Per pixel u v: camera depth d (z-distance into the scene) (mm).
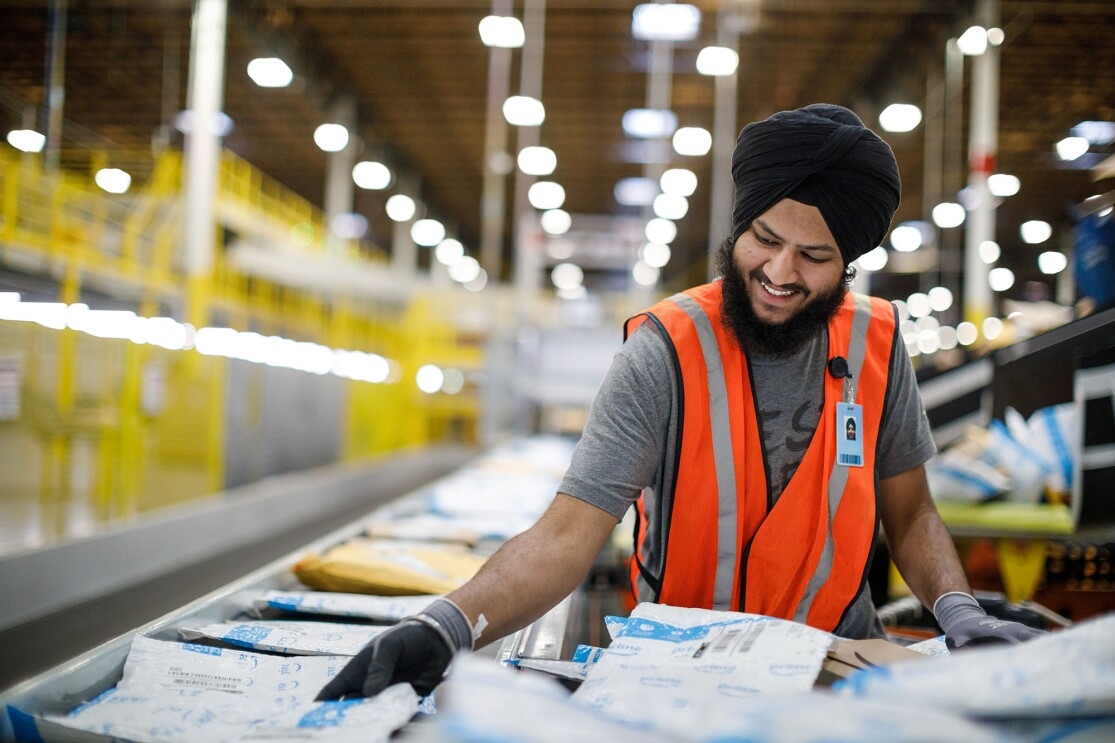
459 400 20766
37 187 7695
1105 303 2396
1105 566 2418
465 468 4512
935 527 1338
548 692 693
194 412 7715
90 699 1056
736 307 1205
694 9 10906
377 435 15258
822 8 12344
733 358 1240
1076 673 654
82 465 6086
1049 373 2537
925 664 720
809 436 1261
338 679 897
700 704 749
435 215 28047
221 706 1000
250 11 12719
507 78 16234
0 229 6922
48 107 10633
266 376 9414
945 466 2477
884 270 22453
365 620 1544
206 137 8852
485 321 17844
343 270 14242
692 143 15242
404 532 2301
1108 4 11094
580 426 10070
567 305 14781
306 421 10828
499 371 10742
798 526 1225
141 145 18672
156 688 1065
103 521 6297
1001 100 14945
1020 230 20922
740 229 1184
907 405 1347
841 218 1104
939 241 21188
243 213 11742
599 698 840
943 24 12375
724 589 1225
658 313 1264
